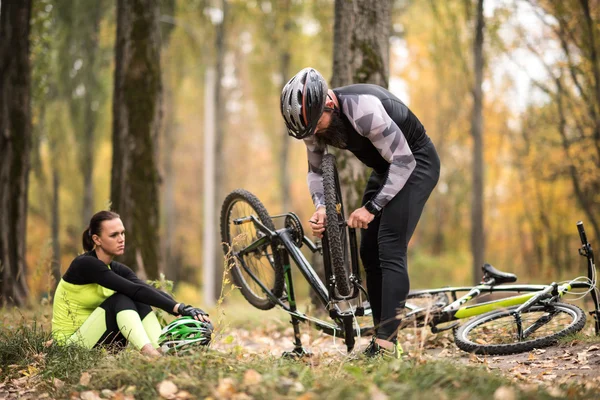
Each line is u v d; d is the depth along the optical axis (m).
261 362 3.50
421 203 3.83
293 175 37.09
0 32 9.42
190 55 26.53
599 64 11.99
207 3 23.81
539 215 20.42
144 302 4.06
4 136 9.30
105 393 3.12
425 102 24.72
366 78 6.66
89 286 4.18
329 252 3.96
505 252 26.33
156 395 3.03
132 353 3.62
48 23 13.38
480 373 3.12
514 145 19.80
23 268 9.30
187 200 40.50
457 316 4.59
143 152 8.65
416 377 2.97
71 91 19.45
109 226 4.16
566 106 15.20
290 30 23.30
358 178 6.80
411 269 27.06
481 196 13.73
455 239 30.86
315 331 5.86
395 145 3.63
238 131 39.72
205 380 3.09
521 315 4.52
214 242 24.88
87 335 4.05
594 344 4.09
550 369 3.74
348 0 6.72
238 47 27.45
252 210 4.80
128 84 8.69
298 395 2.80
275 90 26.19
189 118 38.72
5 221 9.17
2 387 3.72
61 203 27.62
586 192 16.28
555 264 19.83
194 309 3.99
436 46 15.77
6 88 9.33
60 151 20.78
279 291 4.51
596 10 11.99
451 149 26.73
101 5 18.47
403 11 22.44
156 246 8.65
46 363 3.84
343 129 3.77
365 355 3.72
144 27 8.73
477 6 13.25
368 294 4.23
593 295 4.49
